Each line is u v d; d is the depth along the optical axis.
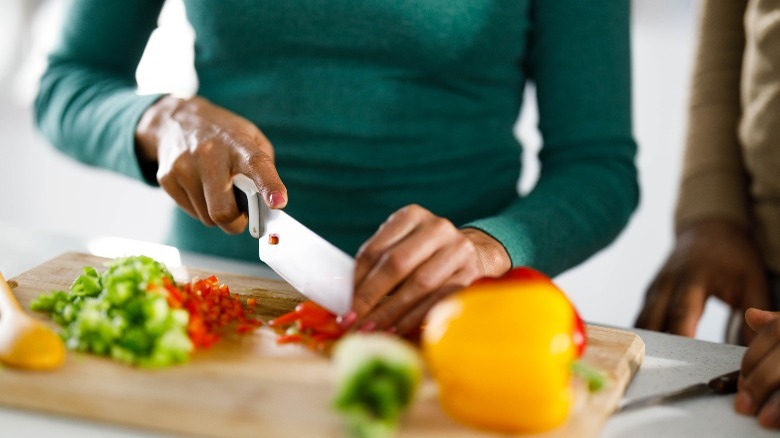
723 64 1.30
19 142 2.76
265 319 0.95
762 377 0.80
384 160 1.21
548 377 0.70
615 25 1.21
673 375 0.91
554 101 1.22
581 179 1.17
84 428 0.75
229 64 1.24
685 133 1.34
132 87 1.33
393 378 0.68
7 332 0.79
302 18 1.15
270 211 0.98
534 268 1.05
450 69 1.19
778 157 1.14
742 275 1.18
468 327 0.70
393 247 0.88
